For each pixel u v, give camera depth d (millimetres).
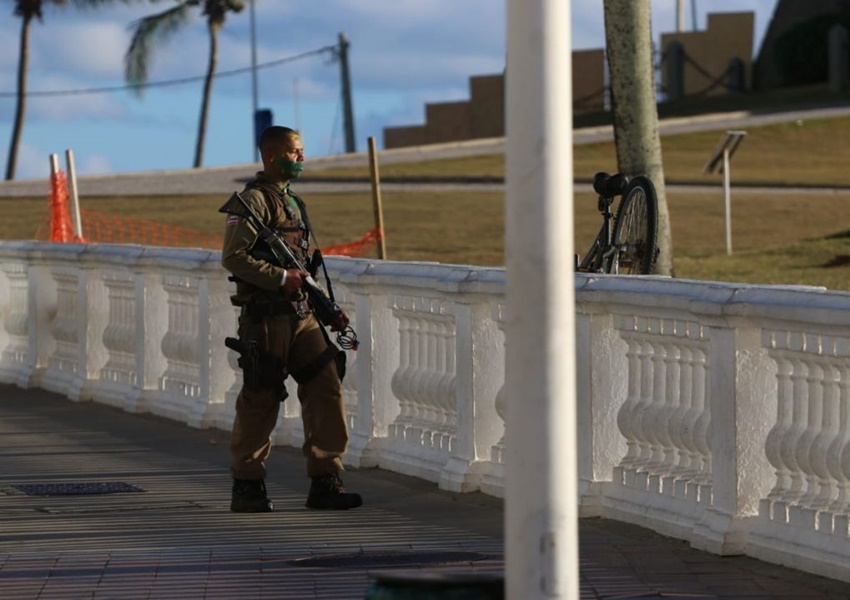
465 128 182250
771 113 142750
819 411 20844
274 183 25375
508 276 13945
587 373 24781
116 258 38562
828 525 20719
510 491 13938
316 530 24047
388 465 29766
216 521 24797
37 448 32688
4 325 44969
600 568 21172
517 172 13797
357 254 71188
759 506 21812
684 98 171500
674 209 86375
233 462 25578
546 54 13703
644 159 44469
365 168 116312
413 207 91125
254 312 25266
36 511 25656
